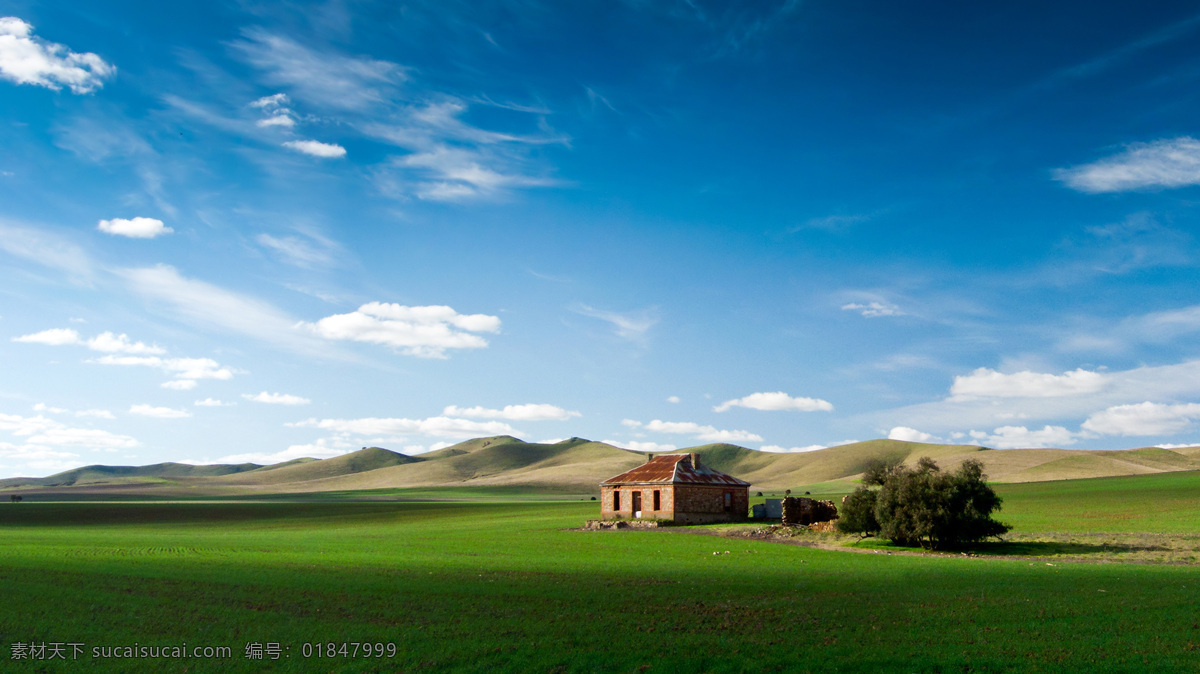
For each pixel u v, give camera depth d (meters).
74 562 38.19
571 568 36.16
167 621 23.61
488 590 28.75
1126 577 31.59
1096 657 18.45
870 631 21.45
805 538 57.28
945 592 27.84
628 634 21.33
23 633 22.27
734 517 81.81
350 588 29.30
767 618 23.36
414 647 20.36
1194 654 18.58
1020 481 166.88
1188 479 114.31
